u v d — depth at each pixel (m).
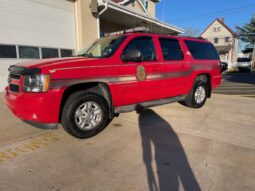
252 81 15.82
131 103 4.18
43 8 8.32
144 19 12.97
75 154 3.10
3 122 4.45
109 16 12.31
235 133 3.92
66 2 9.19
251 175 2.58
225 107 5.96
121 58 3.88
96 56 3.95
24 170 2.67
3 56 7.26
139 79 4.12
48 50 8.71
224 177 2.54
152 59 4.40
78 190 2.30
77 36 9.79
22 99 3.11
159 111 5.37
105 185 2.38
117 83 3.82
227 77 20.23
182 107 5.82
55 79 3.14
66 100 3.47
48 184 2.40
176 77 4.90
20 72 3.26
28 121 3.26
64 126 3.43
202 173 2.61
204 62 5.62
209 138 3.68
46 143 3.47
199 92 5.71
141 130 4.04
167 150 3.22
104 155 3.07
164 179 2.49
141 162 2.87
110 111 3.92
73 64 3.33
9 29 7.33
